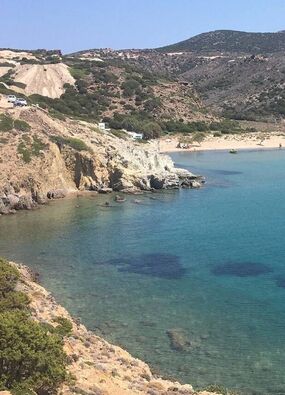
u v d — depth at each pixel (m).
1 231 60.22
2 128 85.06
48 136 87.81
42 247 54.06
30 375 19.16
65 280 44.19
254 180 100.62
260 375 29.28
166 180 90.50
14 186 73.81
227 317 36.97
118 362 27.45
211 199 81.25
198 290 42.19
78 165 86.31
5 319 20.02
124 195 83.81
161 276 45.56
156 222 65.69
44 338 20.38
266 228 62.38
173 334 34.00
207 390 26.61
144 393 22.98
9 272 33.72
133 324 35.56
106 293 41.28
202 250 53.41
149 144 135.00
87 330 33.34
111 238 57.94
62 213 69.88
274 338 33.75
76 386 20.88
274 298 40.44
